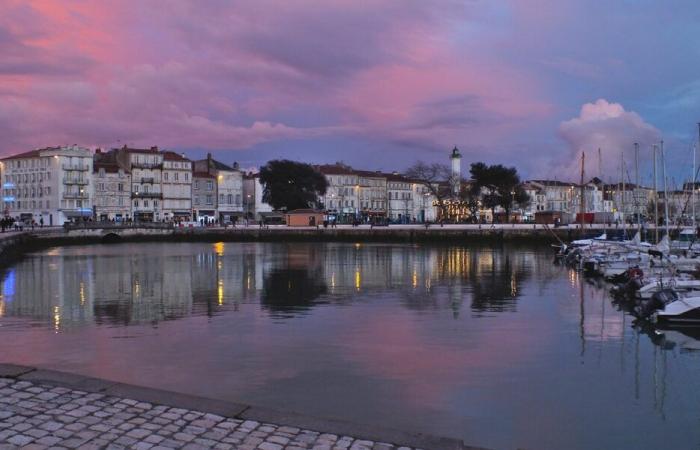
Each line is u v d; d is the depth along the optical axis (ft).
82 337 67.92
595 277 135.95
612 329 74.43
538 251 240.73
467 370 54.44
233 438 27.71
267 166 436.35
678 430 40.73
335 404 44.83
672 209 315.78
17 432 27.58
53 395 32.99
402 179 576.61
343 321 78.48
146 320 79.30
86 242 328.29
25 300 98.94
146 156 440.86
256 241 343.46
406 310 87.81
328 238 336.08
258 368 54.54
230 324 76.28
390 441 27.99
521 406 44.98
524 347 64.03
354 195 526.16
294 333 70.49
